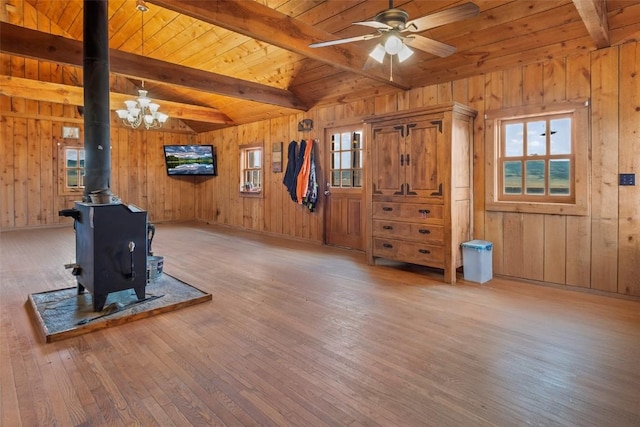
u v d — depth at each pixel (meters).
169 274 4.33
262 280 4.14
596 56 3.54
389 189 4.54
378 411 1.85
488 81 4.25
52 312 3.03
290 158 6.68
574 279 3.77
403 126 4.36
